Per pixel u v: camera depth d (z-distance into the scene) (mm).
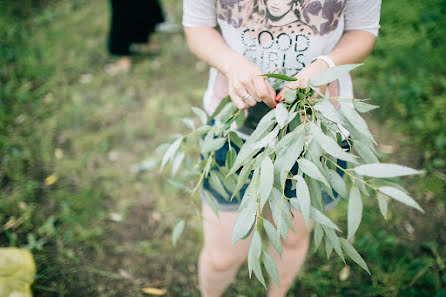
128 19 3094
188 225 2266
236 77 1048
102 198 2406
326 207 1311
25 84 3164
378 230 2139
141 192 2439
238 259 1507
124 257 2137
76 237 2207
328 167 962
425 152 2455
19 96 3039
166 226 2270
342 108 846
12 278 1819
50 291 1978
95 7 4055
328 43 1090
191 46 1185
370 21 1100
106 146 2703
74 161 2611
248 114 1149
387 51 3051
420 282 1911
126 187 2465
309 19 1013
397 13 3312
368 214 2189
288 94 913
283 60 1100
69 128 2838
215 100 1281
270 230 856
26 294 1788
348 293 1925
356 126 820
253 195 834
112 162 2617
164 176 2520
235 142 1134
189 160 1355
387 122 2631
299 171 840
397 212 2209
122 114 2941
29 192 2410
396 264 1996
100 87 3164
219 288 1676
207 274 1587
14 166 2562
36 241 2182
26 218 2277
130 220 2297
